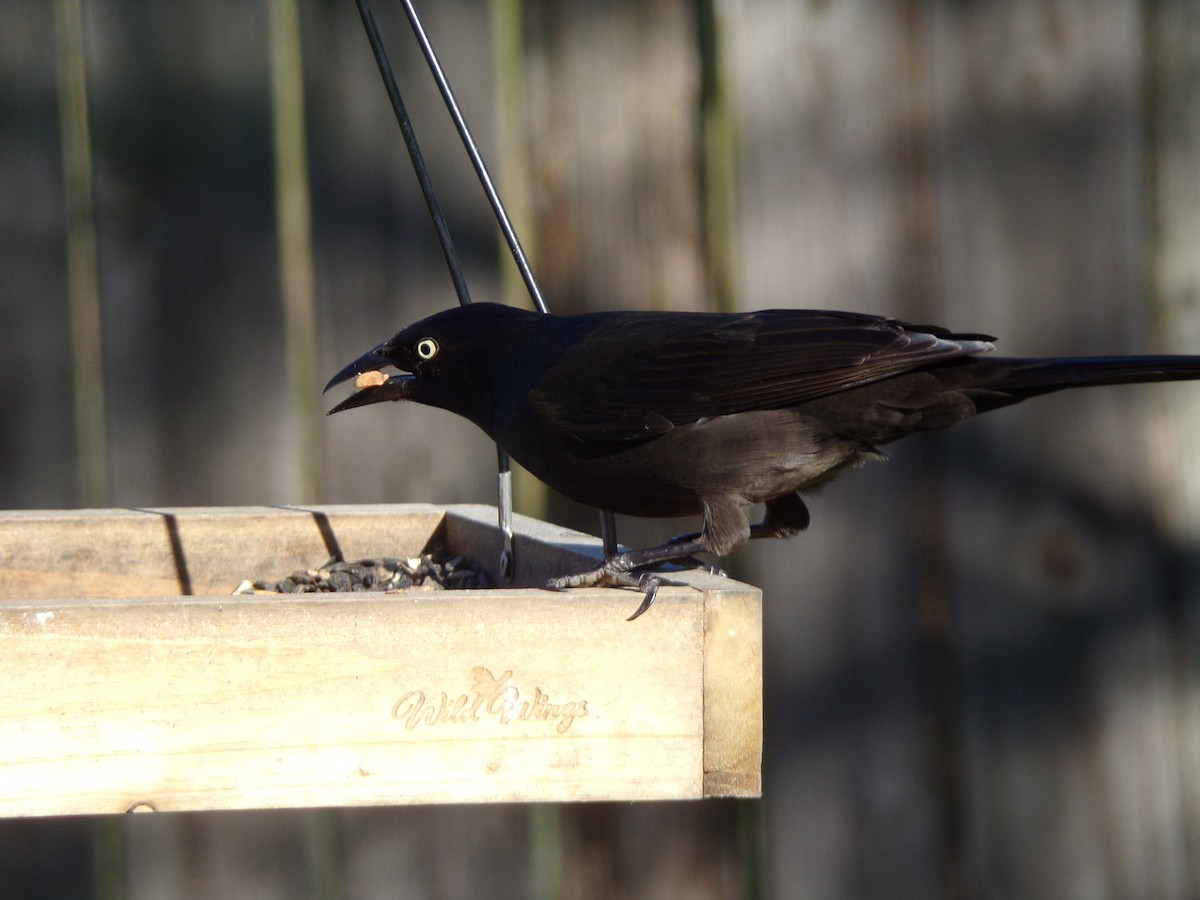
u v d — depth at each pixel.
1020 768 10.46
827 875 10.52
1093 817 10.42
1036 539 10.45
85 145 10.45
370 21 8.62
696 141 10.62
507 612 7.04
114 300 10.48
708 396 8.37
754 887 10.55
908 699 10.47
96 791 6.73
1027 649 10.45
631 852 10.52
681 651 7.17
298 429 10.60
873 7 10.60
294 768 6.88
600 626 7.11
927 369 8.40
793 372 8.28
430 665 6.98
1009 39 10.59
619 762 7.13
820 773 10.52
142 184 10.50
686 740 7.18
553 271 10.65
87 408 10.48
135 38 10.48
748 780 7.23
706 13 10.60
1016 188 10.58
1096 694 10.43
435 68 8.84
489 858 10.48
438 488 10.71
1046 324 10.56
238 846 10.41
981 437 10.45
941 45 10.60
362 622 6.93
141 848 10.36
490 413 9.04
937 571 10.47
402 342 9.05
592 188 10.63
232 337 10.57
